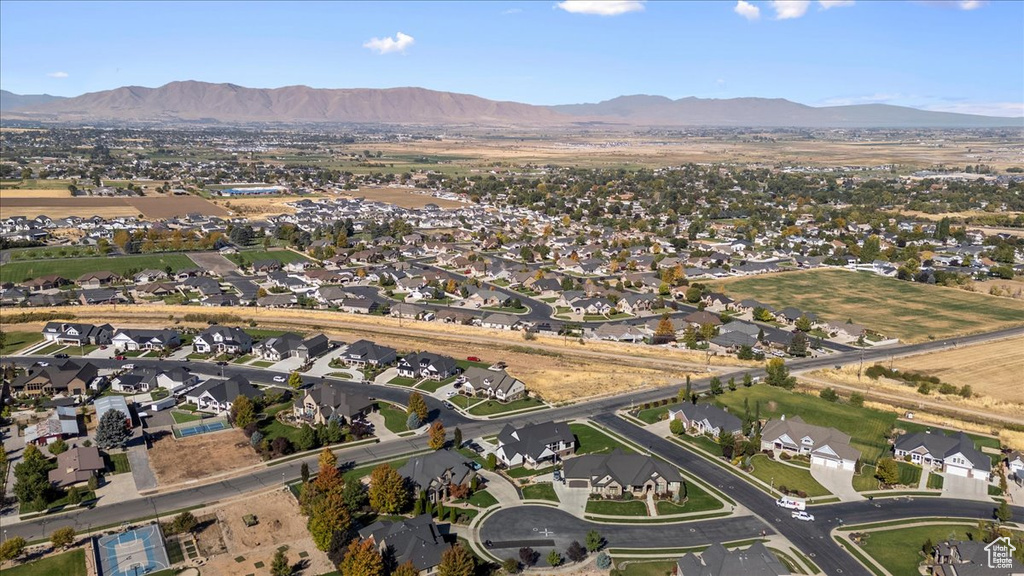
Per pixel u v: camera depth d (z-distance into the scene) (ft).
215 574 266.98
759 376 493.36
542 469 353.51
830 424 407.44
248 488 331.16
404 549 270.05
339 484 311.88
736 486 337.93
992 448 380.37
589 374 490.90
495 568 272.72
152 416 409.69
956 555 272.10
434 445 367.66
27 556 277.85
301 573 268.21
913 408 436.35
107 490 327.88
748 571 256.32
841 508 319.47
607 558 274.16
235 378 442.91
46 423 388.98
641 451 374.22
